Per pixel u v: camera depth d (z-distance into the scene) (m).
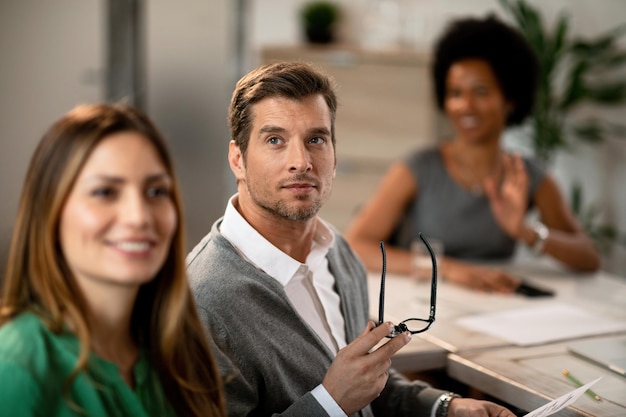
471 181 2.58
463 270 2.31
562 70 4.20
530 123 4.10
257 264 1.38
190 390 1.08
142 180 0.97
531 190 2.62
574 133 4.07
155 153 0.99
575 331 1.87
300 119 1.33
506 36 2.54
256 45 4.65
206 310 1.30
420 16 4.19
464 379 1.65
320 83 1.37
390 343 1.26
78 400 0.94
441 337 1.80
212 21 4.79
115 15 4.66
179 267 1.04
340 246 1.61
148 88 4.78
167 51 4.78
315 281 1.46
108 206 0.95
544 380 1.54
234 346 1.31
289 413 1.25
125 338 1.04
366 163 4.12
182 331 1.08
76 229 0.94
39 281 0.96
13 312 0.96
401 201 2.59
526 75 2.58
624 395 1.47
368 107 4.07
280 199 1.35
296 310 1.38
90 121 0.96
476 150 2.56
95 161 0.94
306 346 1.37
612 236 3.98
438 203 2.58
